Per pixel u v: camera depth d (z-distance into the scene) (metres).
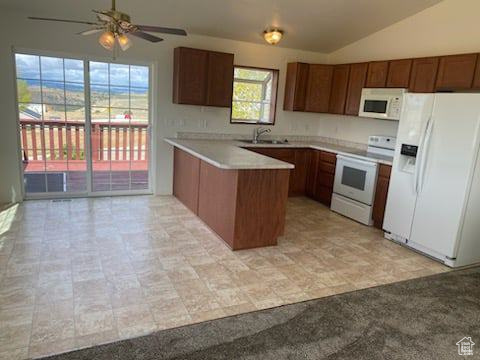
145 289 2.80
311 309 2.69
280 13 4.49
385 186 4.42
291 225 4.56
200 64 4.92
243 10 4.39
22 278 2.83
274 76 5.90
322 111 5.80
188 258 3.39
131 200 5.11
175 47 5.04
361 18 4.70
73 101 4.75
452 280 3.30
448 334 2.48
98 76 4.79
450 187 3.51
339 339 2.36
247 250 3.67
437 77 4.13
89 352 2.09
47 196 4.92
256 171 3.54
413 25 4.66
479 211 3.54
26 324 2.29
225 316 2.53
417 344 2.36
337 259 3.60
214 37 5.26
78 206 4.69
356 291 3.00
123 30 2.89
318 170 5.64
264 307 2.68
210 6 4.26
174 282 2.94
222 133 5.68
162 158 5.35
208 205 4.14
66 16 4.36
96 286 2.79
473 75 3.75
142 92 5.10
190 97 4.96
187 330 2.35
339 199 5.12
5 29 4.20
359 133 5.65
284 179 3.71
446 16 4.29
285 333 2.39
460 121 3.40
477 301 2.94
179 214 4.62
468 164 3.36
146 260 3.29
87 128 4.89
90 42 4.60
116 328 2.31
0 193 4.61
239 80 5.87
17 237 3.61
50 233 3.75
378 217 4.55
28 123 4.61
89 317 2.40
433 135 3.63
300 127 6.29
